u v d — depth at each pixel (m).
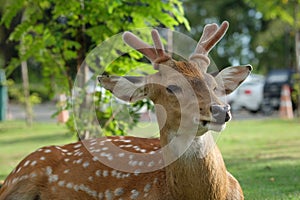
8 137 13.21
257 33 34.00
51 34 6.88
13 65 7.50
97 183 4.15
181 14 6.66
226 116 3.19
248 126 14.66
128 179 4.04
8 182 4.49
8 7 7.07
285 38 31.98
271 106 19.97
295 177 6.78
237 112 21.08
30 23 7.08
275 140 11.08
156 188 3.79
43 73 7.67
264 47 33.56
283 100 17.94
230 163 7.99
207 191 3.50
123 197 3.99
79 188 4.20
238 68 3.66
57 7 6.72
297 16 16.61
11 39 7.20
